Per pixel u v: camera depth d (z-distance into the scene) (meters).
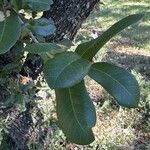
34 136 3.20
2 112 2.80
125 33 7.66
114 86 0.80
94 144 4.04
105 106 4.61
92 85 4.89
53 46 0.82
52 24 1.06
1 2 1.00
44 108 3.34
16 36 0.85
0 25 0.88
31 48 0.81
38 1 1.03
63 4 2.66
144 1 10.13
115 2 9.85
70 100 0.85
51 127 3.45
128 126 4.52
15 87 2.14
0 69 2.23
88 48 0.82
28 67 2.65
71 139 0.85
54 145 3.52
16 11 0.98
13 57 2.19
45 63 0.77
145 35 7.68
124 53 6.77
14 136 3.02
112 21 8.43
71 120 0.85
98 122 4.45
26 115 2.99
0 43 0.83
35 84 2.66
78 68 0.75
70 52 0.80
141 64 6.37
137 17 0.80
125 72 0.81
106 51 6.34
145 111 4.68
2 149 2.98
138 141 4.42
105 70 0.82
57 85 0.72
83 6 2.70
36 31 1.03
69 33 2.74
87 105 0.84
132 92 0.79
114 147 4.18
